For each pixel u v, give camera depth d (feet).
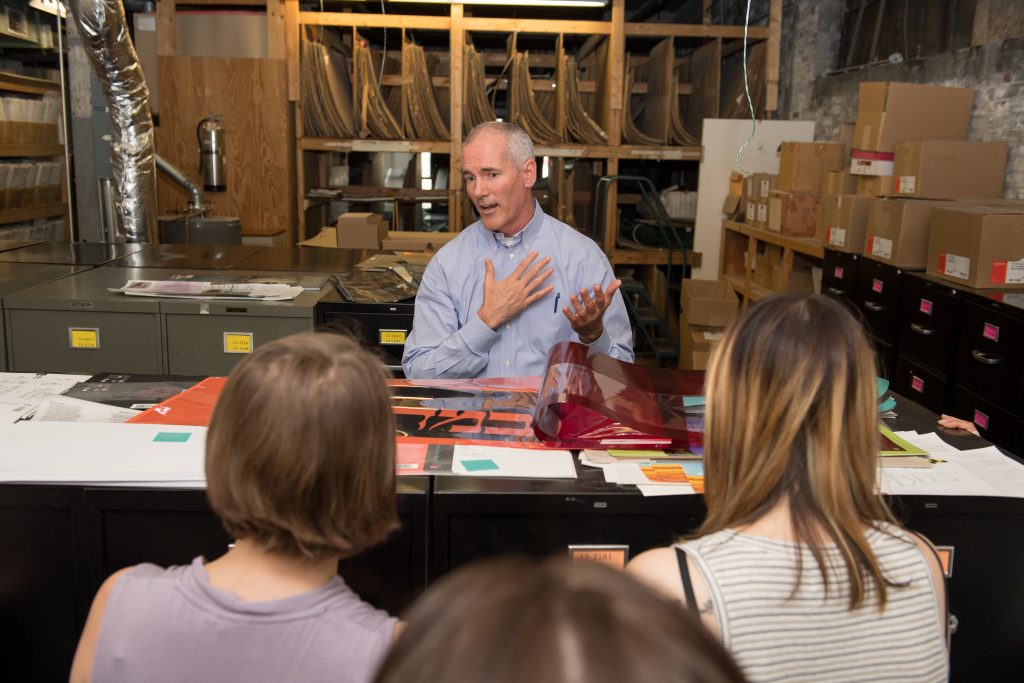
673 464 4.35
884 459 4.42
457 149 17.92
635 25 18.07
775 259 15.51
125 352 8.77
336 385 2.43
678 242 17.21
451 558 4.09
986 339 8.57
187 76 17.89
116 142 12.92
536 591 1.05
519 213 6.82
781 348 2.61
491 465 4.28
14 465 4.08
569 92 18.26
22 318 8.68
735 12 21.06
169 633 2.40
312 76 18.17
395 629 2.43
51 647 4.22
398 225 19.07
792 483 2.58
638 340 19.03
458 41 17.63
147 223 13.34
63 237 15.97
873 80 15.31
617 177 17.04
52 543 4.10
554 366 5.07
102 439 4.46
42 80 15.08
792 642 2.41
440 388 5.63
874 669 2.47
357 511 2.49
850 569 2.47
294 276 10.07
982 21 12.05
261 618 2.38
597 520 4.06
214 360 8.82
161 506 4.00
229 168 18.20
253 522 2.44
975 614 4.24
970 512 4.06
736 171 16.85
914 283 10.04
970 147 11.14
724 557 2.47
